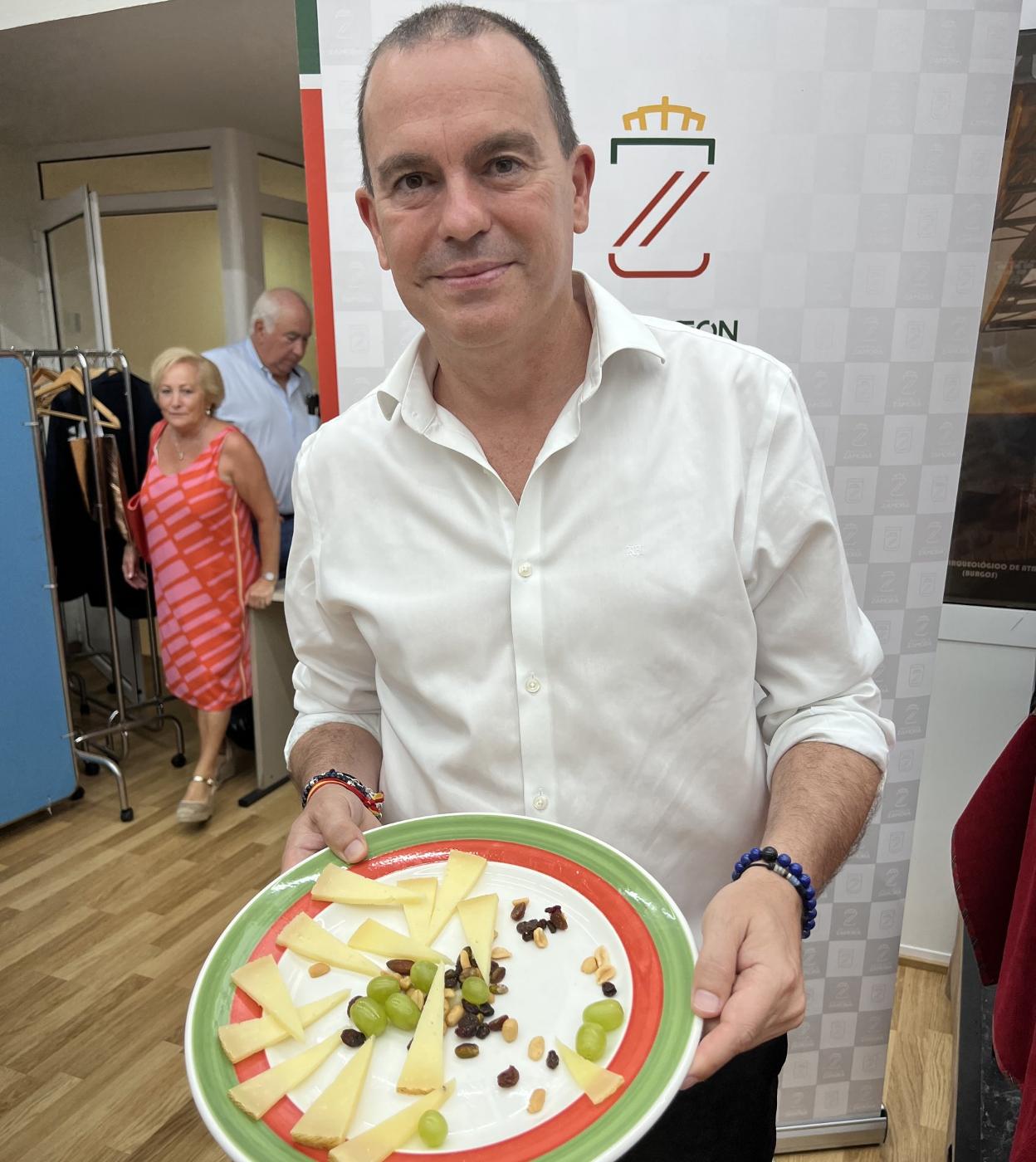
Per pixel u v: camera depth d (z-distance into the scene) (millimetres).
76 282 4465
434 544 861
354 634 975
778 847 718
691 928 920
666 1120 925
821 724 826
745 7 1149
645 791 852
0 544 2656
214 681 2914
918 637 1410
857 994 1593
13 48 3041
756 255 1240
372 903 739
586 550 808
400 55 667
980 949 1112
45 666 2832
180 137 4176
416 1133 550
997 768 1065
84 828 2965
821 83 1175
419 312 742
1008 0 1146
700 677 822
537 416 822
